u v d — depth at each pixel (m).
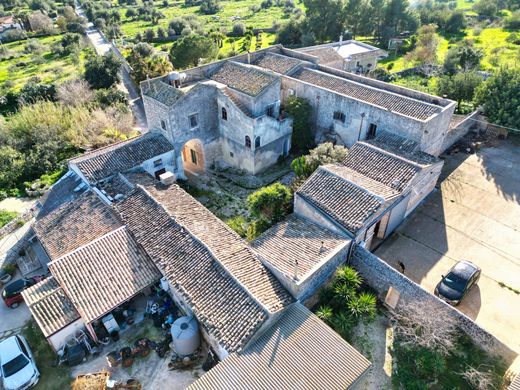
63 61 74.94
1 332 23.11
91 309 20.77
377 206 23.47
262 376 16.77
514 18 81.75
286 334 18.58
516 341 20.66
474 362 19.38
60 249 25.25
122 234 24.55
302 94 37.31
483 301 22.86
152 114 34.22
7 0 127.75
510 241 27.00
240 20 105.19
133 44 81.44
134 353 20.97
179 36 89.62
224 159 38.28
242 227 28.44
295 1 131.12
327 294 22.05
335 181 25.67
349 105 33.53
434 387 18.84
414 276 24.58
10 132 42.00
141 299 24.31
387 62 67.88
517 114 36.50
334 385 16.28
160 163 33.41
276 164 37.22
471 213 29.55
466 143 38.03
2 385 19.72
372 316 21.03
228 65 38.41
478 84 43.47
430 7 97.88
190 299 20.27
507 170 34.19
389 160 28.00
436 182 32.03
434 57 63.66
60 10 116.62
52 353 21.56
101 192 28.89
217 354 20.22
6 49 80.00
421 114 31.22
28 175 37.62
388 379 19.38
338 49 58.06
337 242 22.84
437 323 20.03
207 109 34.59
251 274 21.17
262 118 32.97
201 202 32.81
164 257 22.62
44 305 20.84
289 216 26.64
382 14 77.38
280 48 46.88
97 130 42.06
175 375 20.14
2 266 26.91
